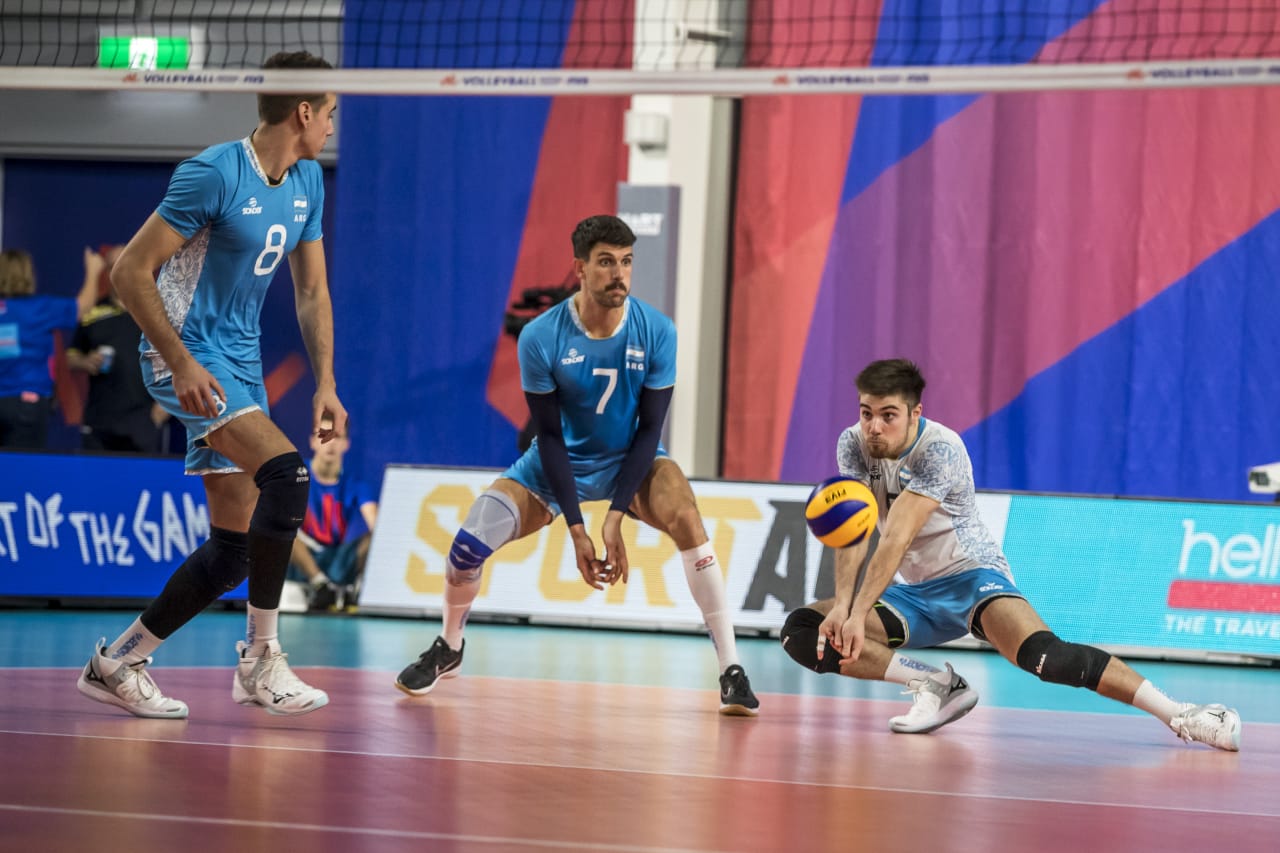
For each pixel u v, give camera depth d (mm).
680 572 30922
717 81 24250
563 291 33969
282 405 47281
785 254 38500
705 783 13273
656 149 36188
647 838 10773
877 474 17703
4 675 19812
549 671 23281
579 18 37688
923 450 17188
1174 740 17594
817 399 38594
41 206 47469
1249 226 36625
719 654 18844
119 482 32375
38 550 31406
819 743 16203
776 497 30891
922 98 37906
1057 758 15758
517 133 40281
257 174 15984
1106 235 37281
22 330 36812
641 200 34906
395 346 40938
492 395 40531
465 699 19078
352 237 41094
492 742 15328
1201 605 29422
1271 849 11305
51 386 37625
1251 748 17188
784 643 18172
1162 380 37156
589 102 39938
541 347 18656
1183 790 13945
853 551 17266
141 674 16188
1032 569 29562
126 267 15312
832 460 38531
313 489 33000
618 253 18031
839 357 38531
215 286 16078
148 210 47000
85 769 12781
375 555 32094
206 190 15500
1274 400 36688
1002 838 11289
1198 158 36812
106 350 37719
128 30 40688
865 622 16812
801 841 10875
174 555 32750
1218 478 37000
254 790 12086
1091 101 37156
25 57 40656
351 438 41000
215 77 24312
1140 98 36969
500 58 38094
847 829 11375
